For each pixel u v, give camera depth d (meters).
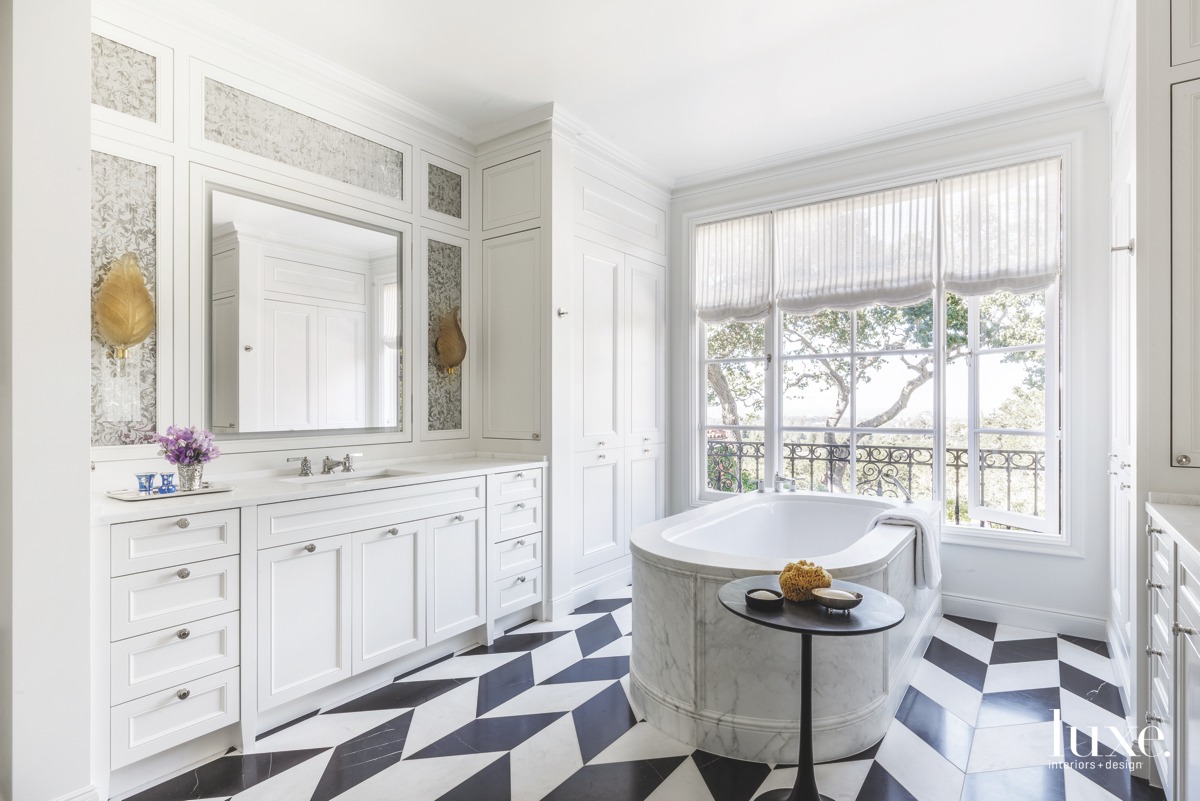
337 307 2.97
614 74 3.03
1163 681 1.75
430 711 2.38
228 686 2.05
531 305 3.46
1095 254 3.06
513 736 2.20
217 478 2.52
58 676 1.67
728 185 4.31
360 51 2.80
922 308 3.64
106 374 2.22
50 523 1.66
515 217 3.52
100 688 1.77
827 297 3.88
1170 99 1.90
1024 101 3.21
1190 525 1.59
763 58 2.88
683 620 2.20
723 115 3.45
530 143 3.46
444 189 3.52
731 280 4.30
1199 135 1.87
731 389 4.38
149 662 1.87
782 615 1.64
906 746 2.13
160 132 2.37
